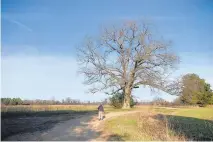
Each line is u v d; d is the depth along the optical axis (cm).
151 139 1945
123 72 4816
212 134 2198
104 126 2420
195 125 2586
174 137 2047
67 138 1859
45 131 2088
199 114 4016
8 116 2852
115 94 5109
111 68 4800
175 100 7306
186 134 2172
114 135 2019
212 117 3631
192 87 7331
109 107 5412
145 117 3048
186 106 7094
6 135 1858
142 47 4728
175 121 2819
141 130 2278
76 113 3678
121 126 2419
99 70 4797
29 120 2694
